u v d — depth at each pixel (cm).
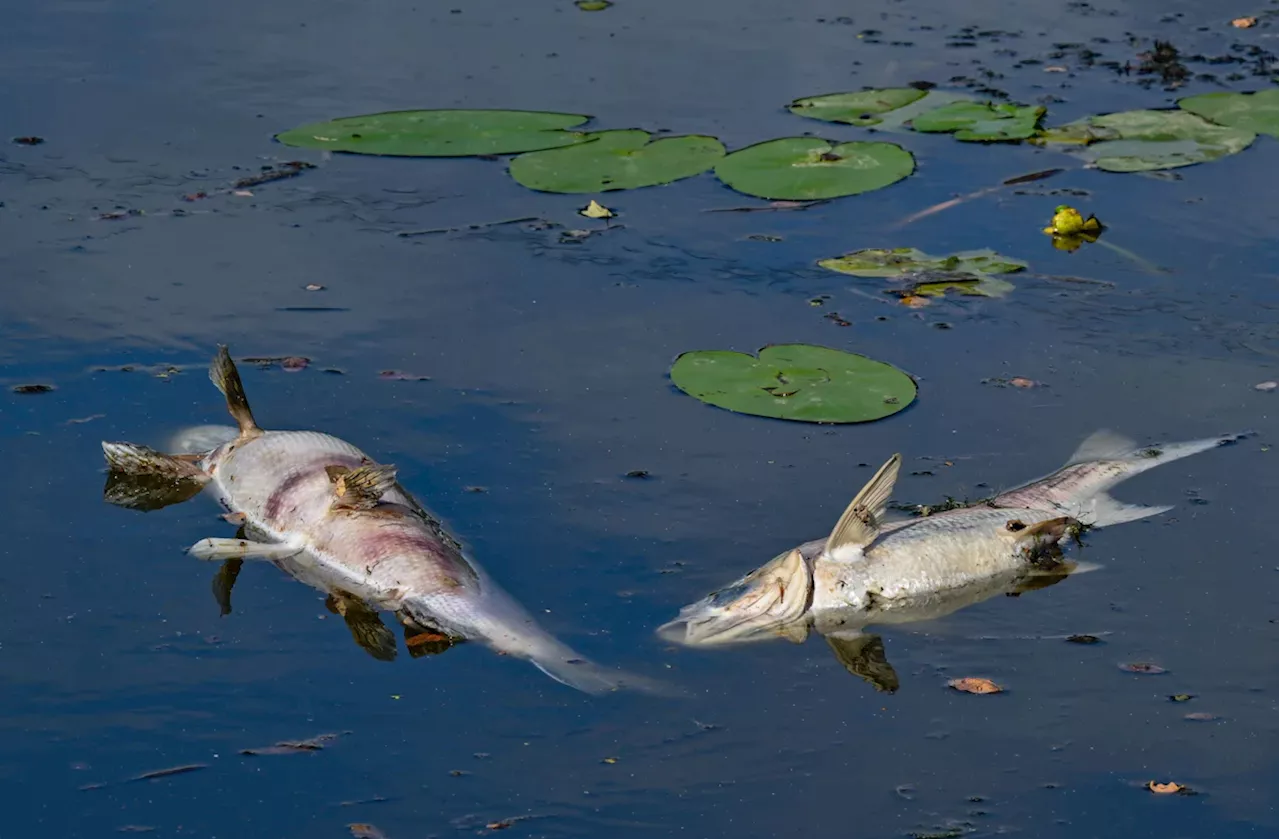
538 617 580
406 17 1388
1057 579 620
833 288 884
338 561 623
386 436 710
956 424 733
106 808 471
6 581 593
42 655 547
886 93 1191
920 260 920
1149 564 624
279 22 1362
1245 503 664
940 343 820
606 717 523
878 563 614
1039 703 534
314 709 523
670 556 621
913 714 528
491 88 1206
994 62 1271
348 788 483
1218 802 482
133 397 740
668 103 1178
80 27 1330
